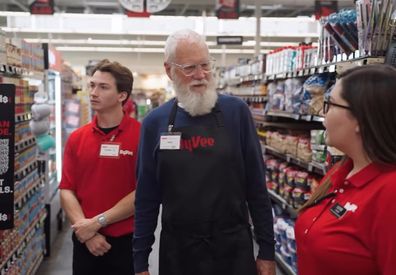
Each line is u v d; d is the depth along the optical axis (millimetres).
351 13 2596
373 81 1210
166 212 1786
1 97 2428
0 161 2455
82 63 19516
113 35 15398
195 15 13430
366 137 1218
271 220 1838
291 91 3916
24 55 3539
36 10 8328
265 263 1804
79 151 2414
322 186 1493
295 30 13281
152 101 17469
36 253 4074
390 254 1136
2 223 2480
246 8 11969
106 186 2363
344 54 2670
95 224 2271
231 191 1747
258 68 5414
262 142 5309
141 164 1882
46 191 4598
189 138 1746
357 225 1230
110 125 2410
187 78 1713
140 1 7328
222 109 1780
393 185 1162
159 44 17047
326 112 1360
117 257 2385
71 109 6488
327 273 1303
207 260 1749
